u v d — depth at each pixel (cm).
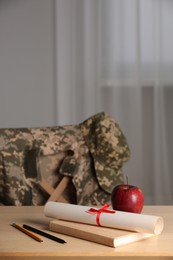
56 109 399
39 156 190
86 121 201
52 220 127
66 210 121
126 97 396
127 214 111
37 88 401
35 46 401
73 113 394
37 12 400
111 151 192
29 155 188
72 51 393
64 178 187
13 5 400
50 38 401
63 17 393
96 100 395
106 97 396
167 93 397
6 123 403
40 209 148
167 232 116
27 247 102
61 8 392
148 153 401
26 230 116
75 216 118
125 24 394
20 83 402
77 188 185
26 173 185
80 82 395
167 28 396
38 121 402
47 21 401
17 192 183
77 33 393
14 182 183
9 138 188
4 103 402
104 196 192
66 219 121
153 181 398
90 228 112
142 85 398
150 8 395
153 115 398
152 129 400
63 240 107
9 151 186
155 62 395
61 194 189
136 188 131
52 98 402
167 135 398
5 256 98
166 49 396
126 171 396
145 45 396
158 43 394
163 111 396
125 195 128
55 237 109
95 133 195
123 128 396
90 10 392
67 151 194
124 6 394
